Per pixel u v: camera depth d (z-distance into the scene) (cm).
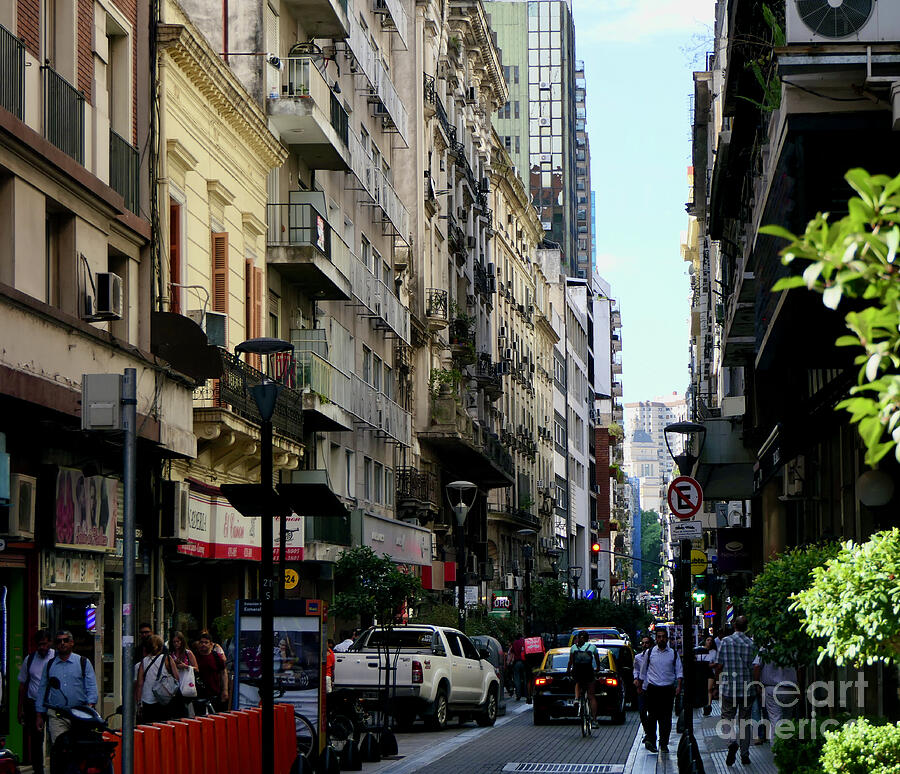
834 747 1072
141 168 2302
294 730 1722
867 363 418
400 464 4838
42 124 1872
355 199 4203
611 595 13250
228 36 3186
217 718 1447
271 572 1495
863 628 994
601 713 3120
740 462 3734
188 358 2277
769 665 1977
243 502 1872
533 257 9094
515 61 13938
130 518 1005
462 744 2516
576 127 15788
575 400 11331
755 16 2208
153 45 2381
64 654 1420
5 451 1722
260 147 3108
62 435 1902
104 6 2155
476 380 6431
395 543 4362
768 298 1777
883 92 1439
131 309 2248
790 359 1828
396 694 2756
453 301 6003
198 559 2641
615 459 16162
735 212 3253
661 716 2258
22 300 1692
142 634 1841
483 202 6981
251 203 3055
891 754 1058
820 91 1453
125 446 1016
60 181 1902
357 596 3225
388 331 4675
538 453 8906
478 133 6975
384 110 4534
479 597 6200
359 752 2105
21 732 1798
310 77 3262
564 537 10119
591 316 13125
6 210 1758
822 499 2562
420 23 5378
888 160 1473
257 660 1803
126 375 1017
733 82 2422
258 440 2769
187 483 2414
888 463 1817
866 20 1434
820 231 408
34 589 1841
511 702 4150
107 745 1217
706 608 7194
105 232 2109
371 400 4053
